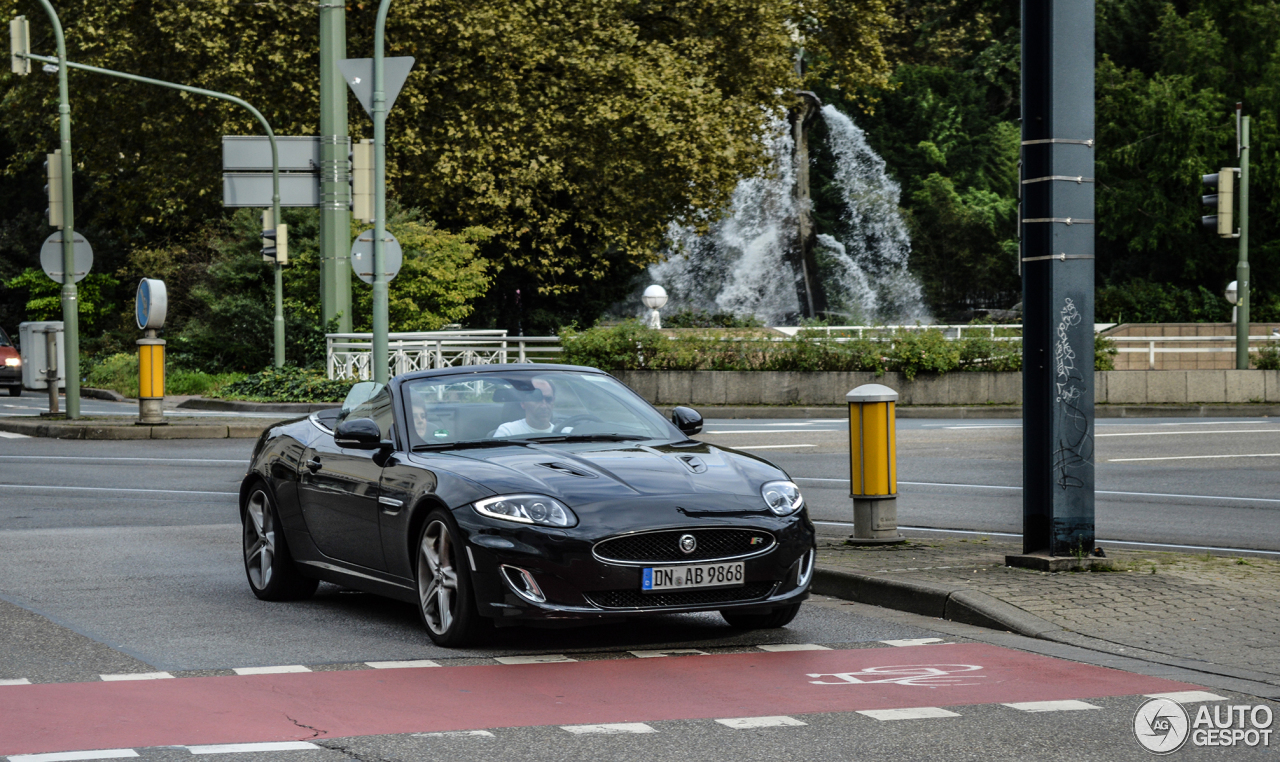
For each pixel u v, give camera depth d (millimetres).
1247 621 9102
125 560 12797
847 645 8875
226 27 42250
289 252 42969
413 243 41594
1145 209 61781
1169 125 60312
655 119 42000
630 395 10484
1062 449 10828
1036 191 10812
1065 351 10781
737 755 6344
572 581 8344
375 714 7141
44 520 15617
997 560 11320
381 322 20047
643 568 8406
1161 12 67000
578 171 45781
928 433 26109
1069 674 7953
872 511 12320
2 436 26734
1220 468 20188
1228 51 62625
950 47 80000
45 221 63250
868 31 49125
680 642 9031
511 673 8125
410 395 10148
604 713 7141
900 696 7484
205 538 14211
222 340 43156
